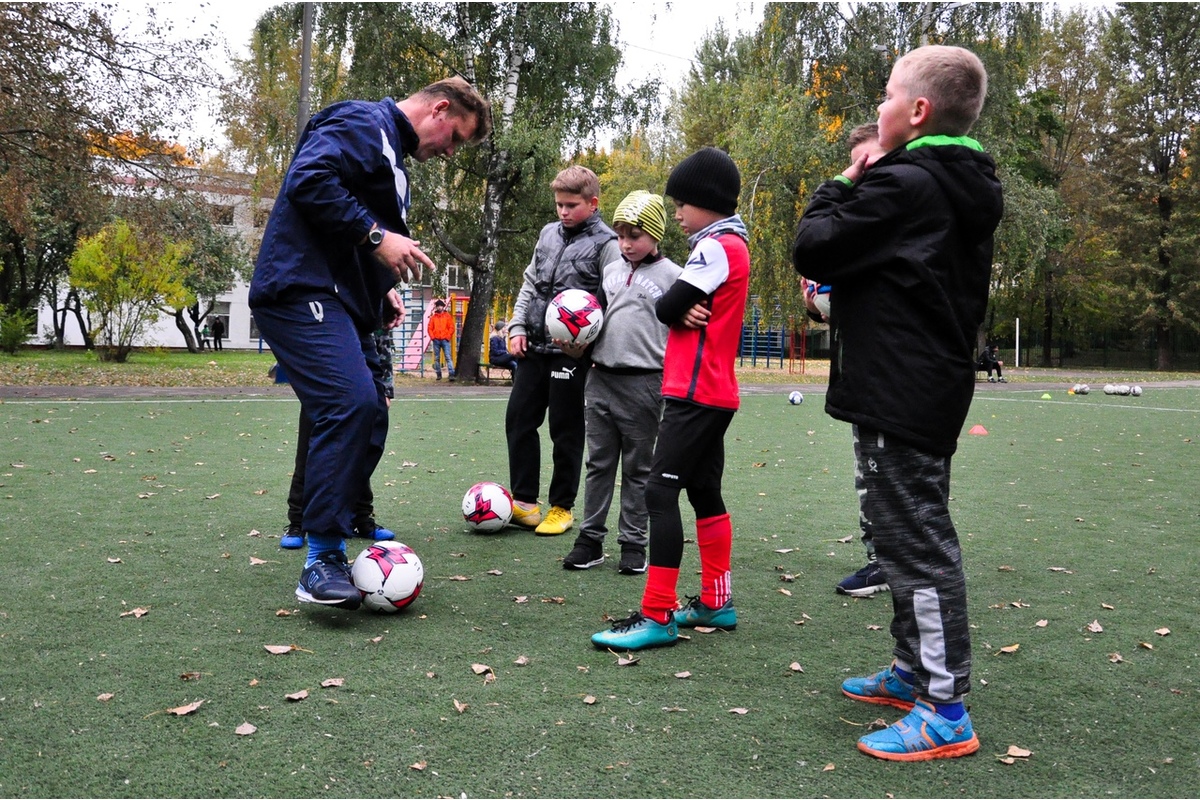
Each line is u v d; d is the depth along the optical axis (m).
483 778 2.13
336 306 3.50
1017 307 44.28
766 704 2.65
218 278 35.19
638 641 3.11
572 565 4.28
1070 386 25.73
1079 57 42.16
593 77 19.86
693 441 3.20
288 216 3.46
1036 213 25.12
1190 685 2.88
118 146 18.38
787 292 24.88
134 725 2.36
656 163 41.41
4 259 31.06
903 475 2.40
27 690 2.57
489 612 3.53
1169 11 40.09
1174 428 12.33
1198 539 5.16
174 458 7.35
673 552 3.17
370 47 19.09
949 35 24.41
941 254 2.34
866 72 24.64
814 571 4.34
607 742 2.35
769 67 25.22
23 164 17.53
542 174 19.38
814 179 23.59
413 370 25.48
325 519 3.39
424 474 7.02
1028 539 5.14
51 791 2.00
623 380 4.25
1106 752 2.38
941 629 2.37
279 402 13.12
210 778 2.09
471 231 21.80
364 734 2.35
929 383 2.36
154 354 27.83
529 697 2.64
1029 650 3.21
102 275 22.03
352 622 3.33
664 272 4.27
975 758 2.34
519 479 5.16
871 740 2.34
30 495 5.56
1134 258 40.50
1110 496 6.67
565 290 4.76
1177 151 40.53
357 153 3.41
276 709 2.49
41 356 25.06
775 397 18.53
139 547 4.35
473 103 3.76
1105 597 3.93
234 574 3.92
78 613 3.31
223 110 19.20
